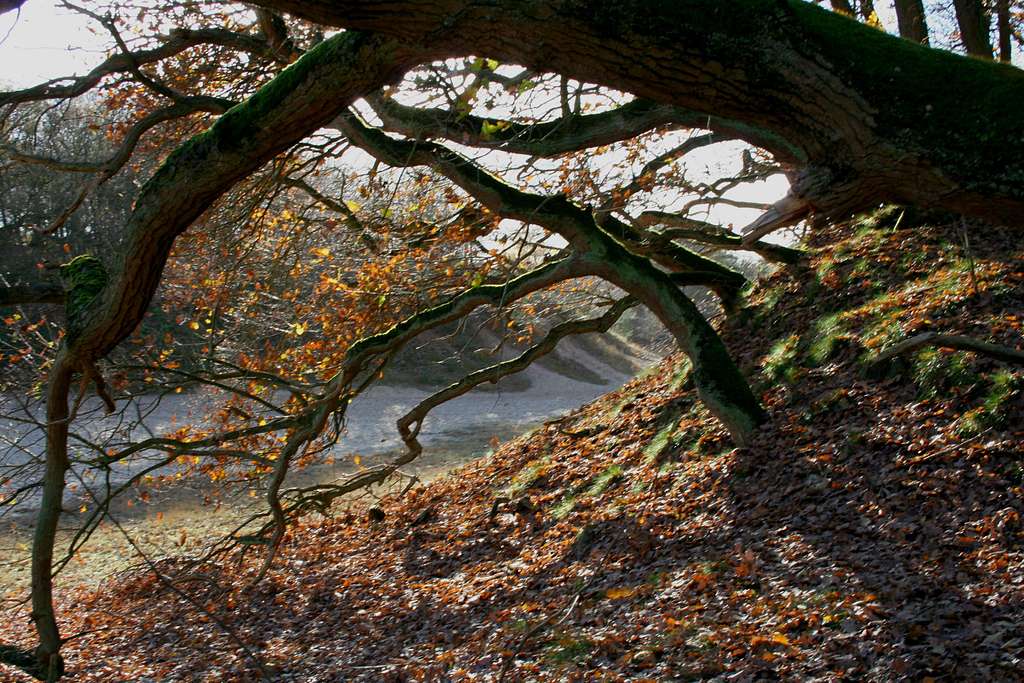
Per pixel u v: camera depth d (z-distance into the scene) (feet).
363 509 66.33
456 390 46.80
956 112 7.68
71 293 23.61
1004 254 44.45
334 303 47.60
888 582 25.73
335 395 41.81
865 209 8.83
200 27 45.98
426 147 38.83
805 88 8.13
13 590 56.95
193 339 54.60
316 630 40.29
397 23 9.35
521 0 8.64
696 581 30.53
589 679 25.43
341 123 40.09
